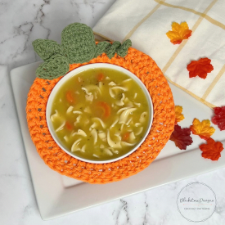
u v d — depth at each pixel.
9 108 0.43
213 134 0.41
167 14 0.42
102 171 0.36
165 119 0.37
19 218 0.43
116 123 0.38
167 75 0.41
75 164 0.36
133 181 0.39
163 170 0.40
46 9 0.46
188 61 0.41
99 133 0.38
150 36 0.41
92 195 0.39
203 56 0.41
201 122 0.41
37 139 0.37
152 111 0.37
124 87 0.38
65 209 0.38
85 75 0.38
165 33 0.42
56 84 0.37
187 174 0.39
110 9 0.43
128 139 0.38
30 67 0.41
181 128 0.41
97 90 0.39
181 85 0.41
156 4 0.43
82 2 0.46
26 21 0.45
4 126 0.43
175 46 0.42
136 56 0.38
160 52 0.41
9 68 0.44
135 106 0.38
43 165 0.39
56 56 0.33
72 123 0.38
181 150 0.41
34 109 0.37
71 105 0.38
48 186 0.39
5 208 0.42
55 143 0.37
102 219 0.44
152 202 0.44
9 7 0.46
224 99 0.40
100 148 0.37
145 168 0.40
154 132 0.37
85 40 0.33
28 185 0.43
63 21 0.46
